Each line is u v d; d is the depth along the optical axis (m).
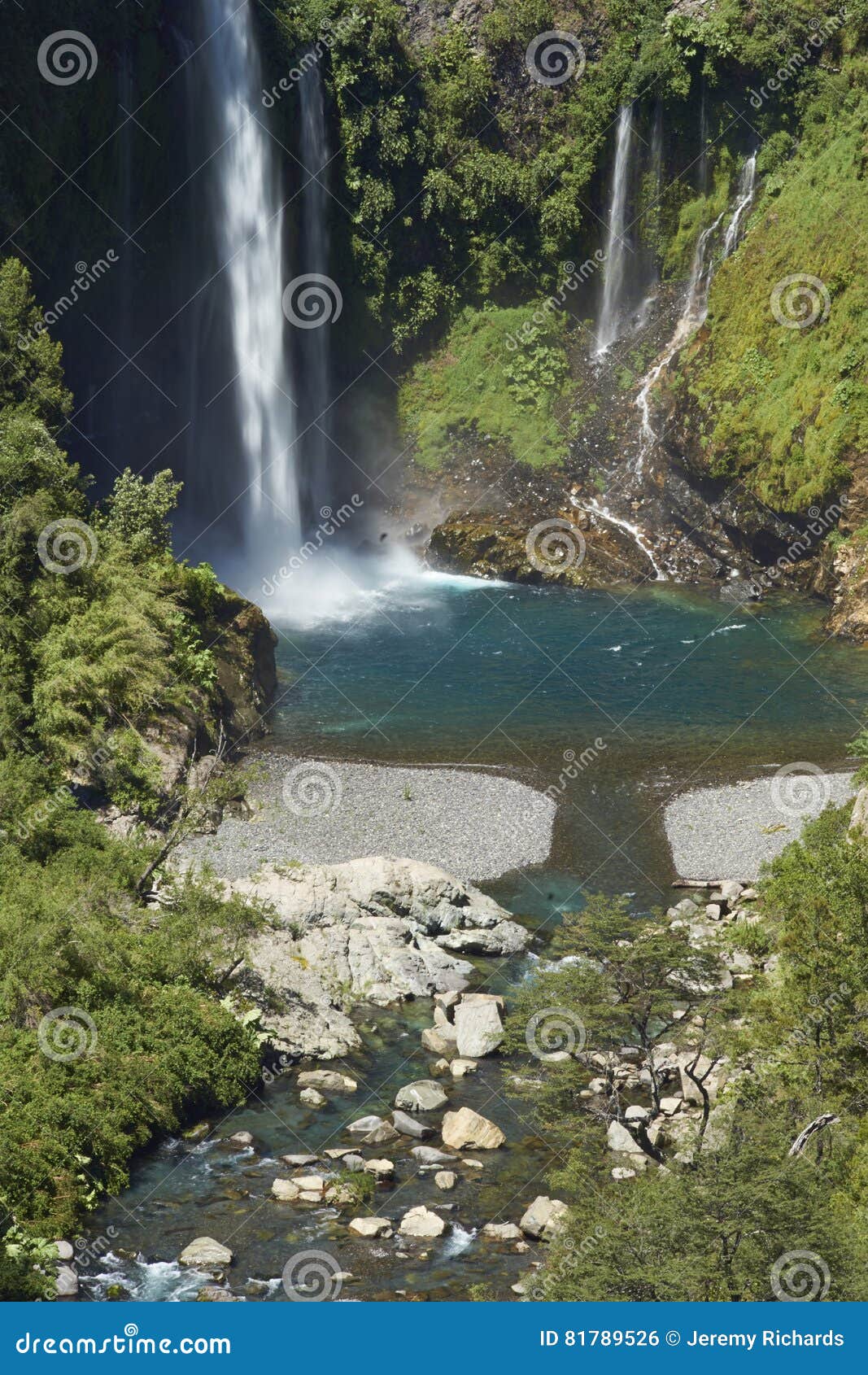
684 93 78.12
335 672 61.44
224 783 46.72
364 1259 28.11
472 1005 36.72
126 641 47.69
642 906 42.16
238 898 38.50
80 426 71.25
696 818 47.50
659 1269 23.33
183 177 72.69
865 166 72.44
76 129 65.50
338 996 38.12
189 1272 27.78
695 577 75.12
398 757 52.16
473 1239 28.80
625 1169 30.19
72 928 35.69
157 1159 31.83
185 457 77.44
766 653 63.78
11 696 45.50
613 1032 32.69
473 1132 32.19
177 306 74.44
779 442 70.75
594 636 66.38
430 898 41.59
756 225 76.75
